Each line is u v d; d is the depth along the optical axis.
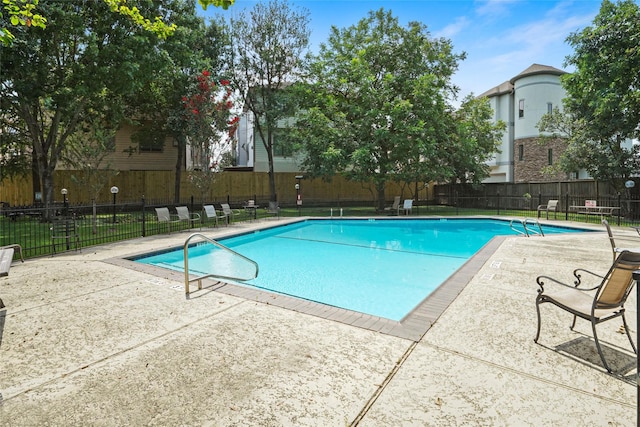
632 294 4.60
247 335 3.41
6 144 15.98
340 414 2.21
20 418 2.18
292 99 19.80
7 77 10.91
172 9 14.03
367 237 12.06
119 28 11.41
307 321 3.76
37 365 2.84
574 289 3.54
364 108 17.92
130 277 5.62
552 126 19.05
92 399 2.38
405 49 18.66
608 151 15.62
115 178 19.91
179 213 11.78
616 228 11.59
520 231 12.99
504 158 27.31
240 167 28.92
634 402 2.32
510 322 3.71
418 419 2.16
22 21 5.76
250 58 19.98
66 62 13.00
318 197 24.92
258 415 2.20
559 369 2.74
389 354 3.00
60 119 14.09
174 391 2.47
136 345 3.20
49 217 13.27
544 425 2.10
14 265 6.46
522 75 25.28
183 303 4.37
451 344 3.19
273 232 13.08
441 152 18.91
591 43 12.95
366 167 17.62
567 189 17.58
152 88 17.83
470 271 5.90
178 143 19.67
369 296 5.67
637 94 13.41
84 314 3.98
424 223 15.64
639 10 11.93
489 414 2.20
